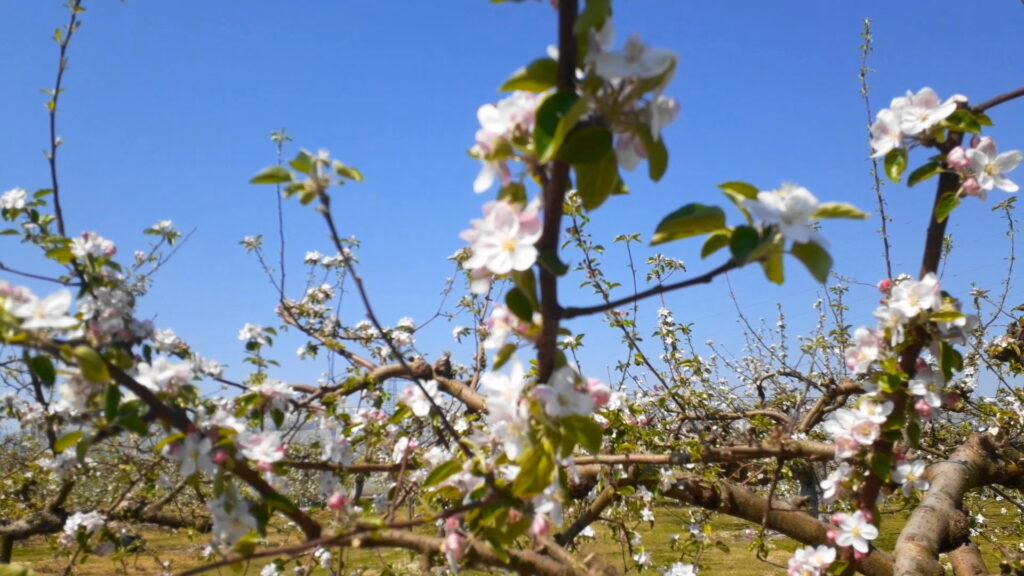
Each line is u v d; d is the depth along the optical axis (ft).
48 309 1.52
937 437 4.28
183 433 1.81
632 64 1.08
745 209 1.33
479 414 3.21
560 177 1.21
